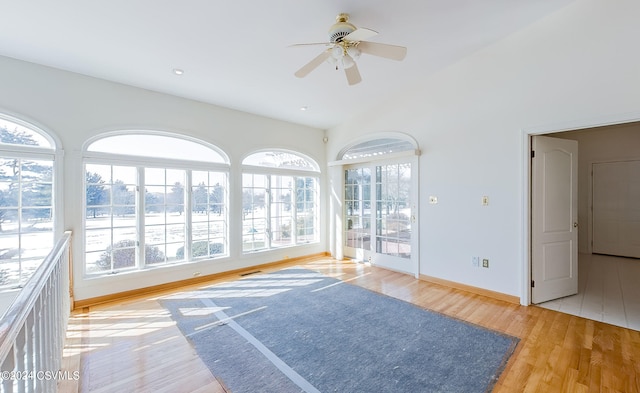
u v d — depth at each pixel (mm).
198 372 2129
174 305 3377
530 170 3258
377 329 2775
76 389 1936
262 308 3287
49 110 3164
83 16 2430
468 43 3369
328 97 4465
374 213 5180
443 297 3584
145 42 2848
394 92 4527
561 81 2955
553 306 3256
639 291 3715
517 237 3314
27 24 2500
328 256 5945
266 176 5203
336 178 5805
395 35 3055
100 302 3455
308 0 2387
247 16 2545
